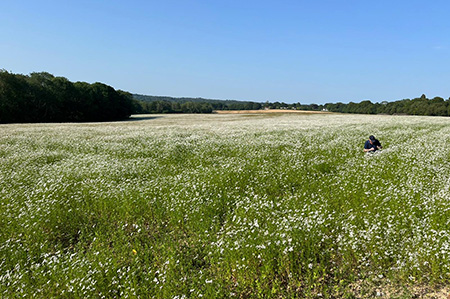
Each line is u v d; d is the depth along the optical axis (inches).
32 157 591.8
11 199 338.6
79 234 275.7
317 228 230.5
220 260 209.3
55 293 184.4
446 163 442.3
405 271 184.1
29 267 218.8
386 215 254.1
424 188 316.5
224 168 434.6
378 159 479.2
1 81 2269.9
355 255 204.7
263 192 343.0
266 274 191.5
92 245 243.9
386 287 181.5
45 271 213.9
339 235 220.7
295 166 446.3
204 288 180.4
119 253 227.8
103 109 3058.6
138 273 201.3
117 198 327.6
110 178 414.9
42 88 2630.4
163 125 1626.5
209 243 239.0
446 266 178.9
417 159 464.1
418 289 177.8
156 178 411.8
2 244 242.2
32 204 313.6
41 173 458.0
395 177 372.8
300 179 392.8
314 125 1400.1
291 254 201.2
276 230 226.5
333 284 188.4
